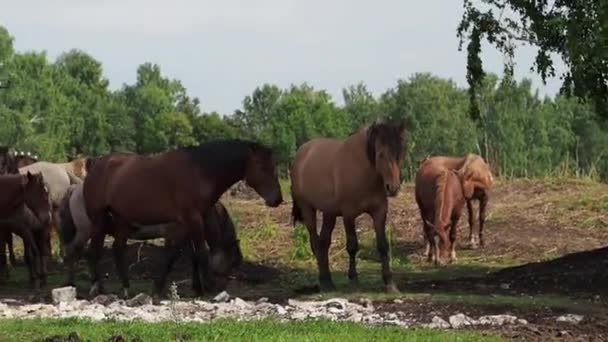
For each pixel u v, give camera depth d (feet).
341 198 49.80
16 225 58.75
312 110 250.37
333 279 61.62
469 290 51.67
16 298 52.39
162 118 283.38
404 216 88.38
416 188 74.28
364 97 271.69
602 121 56.65
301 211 53.98
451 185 69.67
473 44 53.21
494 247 76.64
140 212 51.03
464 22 53.42
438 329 36.68
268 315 41.81
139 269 66.28
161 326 36.19
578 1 47.83
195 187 50.42
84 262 68.59
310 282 60.29
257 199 104.83
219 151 50.98
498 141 224.53
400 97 258.16
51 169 69.92
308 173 52.13
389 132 47.06
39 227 59.31
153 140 284.20
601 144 240.12
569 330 37.68
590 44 46.62
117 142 282.56
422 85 257.34
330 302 45.42
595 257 57.21
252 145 51.49
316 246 53.52
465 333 35.06
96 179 52.80
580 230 80.84
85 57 321.11
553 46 52.11
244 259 72.28
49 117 240.12
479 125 56.18
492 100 213.87
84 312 43.42
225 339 33.19
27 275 65.77
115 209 51.83
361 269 68.54
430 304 45.11
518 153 223.30
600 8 44.98
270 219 88.99
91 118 272.51
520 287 51.85
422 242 79.15
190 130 286.25
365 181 48.83
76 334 33.83
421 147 249.55
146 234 54.03
